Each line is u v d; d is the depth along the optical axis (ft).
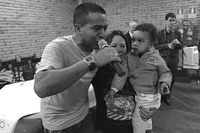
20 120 4.51
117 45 3.46
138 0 16.14
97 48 2.76
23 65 12.28
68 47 2.76
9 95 5.49
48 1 15.80
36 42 15.03
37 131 4.32
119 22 17.81
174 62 9.64
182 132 7.02
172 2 14.48
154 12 15.53
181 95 10.87
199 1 13.30
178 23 14.21
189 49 12.08
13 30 12.91
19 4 13.15
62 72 2.18
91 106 4.93
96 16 2.48
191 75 13.79
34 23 14.64
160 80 3.59
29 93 5.54
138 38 3.93
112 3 17.76
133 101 3.67
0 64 11.86
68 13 18.54
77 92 2.96
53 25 16.71
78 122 3.18
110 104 3.50
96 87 3.66
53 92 2.22
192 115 8.36
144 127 3.88
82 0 19.30
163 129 7.25
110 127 3.56
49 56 2.48
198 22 13.69
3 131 4.44
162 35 9.74
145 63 3.86
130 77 3.97
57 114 2.94
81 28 2.62
